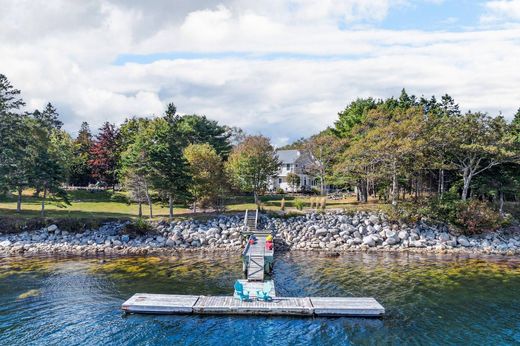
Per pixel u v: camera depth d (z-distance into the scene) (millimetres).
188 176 56844
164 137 57219
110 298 29812
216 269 38438
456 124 58281
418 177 69062
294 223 54781
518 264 41500
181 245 49219
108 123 86938
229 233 51625
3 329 24453
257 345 22578
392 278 35594
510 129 61656
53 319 25922
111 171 82250
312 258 43656
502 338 23703
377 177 62594
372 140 60000
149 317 26125
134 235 51281
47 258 42781
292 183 102000
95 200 76562
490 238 52938
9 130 56719
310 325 25078
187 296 28656
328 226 53594
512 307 28547
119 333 23922
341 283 33844
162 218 55125
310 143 81562
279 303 27250
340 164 63531
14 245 47281
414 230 52969
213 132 103125
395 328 24844
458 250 48469
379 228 53188
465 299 30109
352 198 79938
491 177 62594
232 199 78312
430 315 26938
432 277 36062
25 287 32375
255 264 35688
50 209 63125
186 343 22781
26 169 55094
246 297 27969
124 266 39500
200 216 56281
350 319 26016
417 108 63438
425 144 56188
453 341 23250
